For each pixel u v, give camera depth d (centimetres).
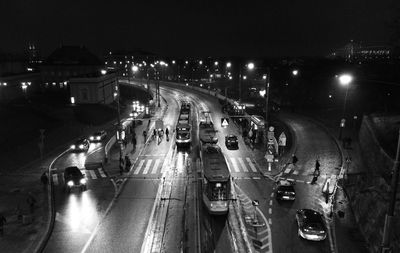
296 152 4025
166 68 15738
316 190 2977
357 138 4488
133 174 3466
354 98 5953
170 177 3366
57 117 5834
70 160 3962
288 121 5597
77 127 5528
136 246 2123
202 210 2614
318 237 2142
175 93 9844
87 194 2953
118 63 17762
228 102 7425
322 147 4191
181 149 4369
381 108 5050
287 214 2534
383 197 2236
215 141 3950
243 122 5353
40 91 8456
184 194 2936
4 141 4181
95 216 2530
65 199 2850
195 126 5788
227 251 2055
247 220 2444
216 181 2495
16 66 10069
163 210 2622
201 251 2055
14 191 3006
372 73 5762
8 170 3581
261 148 4284
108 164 3797
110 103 8138
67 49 9425
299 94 7412
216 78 14150
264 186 3086
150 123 6000
